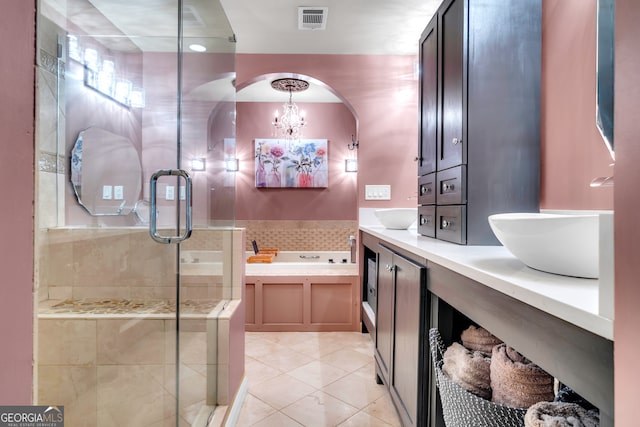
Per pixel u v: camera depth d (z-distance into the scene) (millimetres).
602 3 924
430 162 1713
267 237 4082
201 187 1882
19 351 451
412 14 2180
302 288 2770
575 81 1219
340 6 2098
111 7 1861
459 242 1354
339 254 4047
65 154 1707
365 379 1991
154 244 1678
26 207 461
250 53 2721
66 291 1655
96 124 1890
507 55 1361
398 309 1466
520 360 852
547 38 1352
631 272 417
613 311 445
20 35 450
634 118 418
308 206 4113
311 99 4020
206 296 1769
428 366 1165
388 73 2773
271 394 1829
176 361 1483
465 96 1346
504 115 1356
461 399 869
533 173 1367
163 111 2096
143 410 1444
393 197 2799
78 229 1670
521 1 1366
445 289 1024
